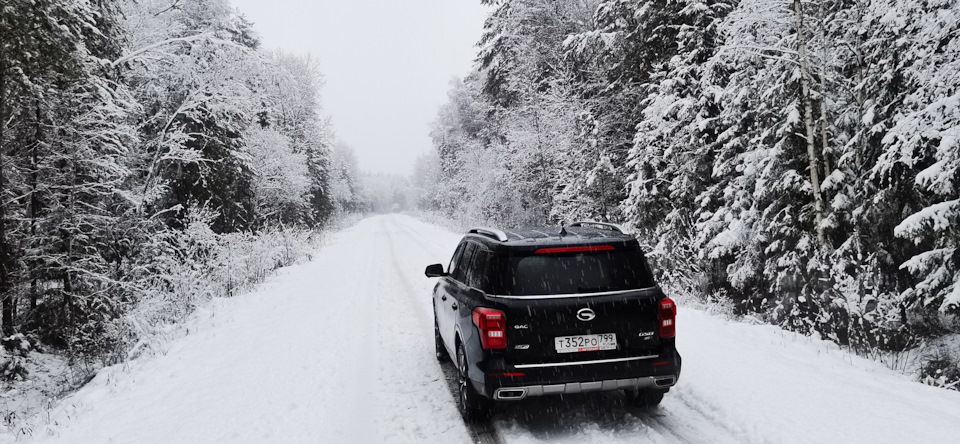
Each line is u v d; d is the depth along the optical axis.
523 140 22.25
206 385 6.43
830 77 9.74
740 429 4.48
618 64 16.91
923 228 6.94
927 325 8.13
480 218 32.66
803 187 9.62
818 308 8.63
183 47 16.41
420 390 5.93
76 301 10.50
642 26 15.12
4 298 9.91
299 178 29.23
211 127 16.48
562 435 4.57
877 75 8.82
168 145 14.79
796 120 9.61
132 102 12.93
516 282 4.45
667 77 14.40
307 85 36.50
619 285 4.53
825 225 9.27
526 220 25.97
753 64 10.62
